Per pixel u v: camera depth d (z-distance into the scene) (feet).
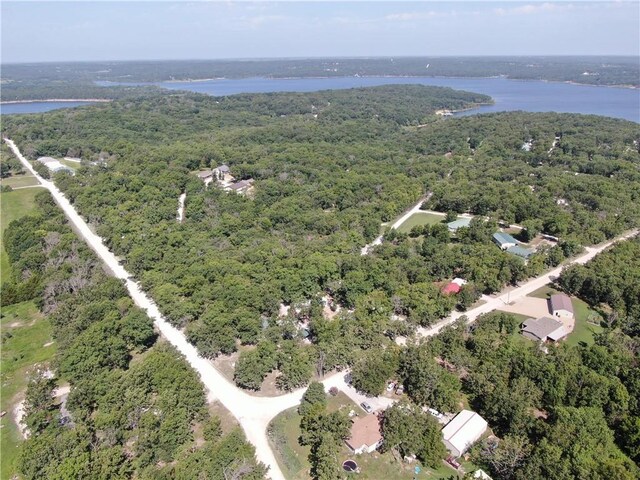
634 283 435.53
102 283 446.19
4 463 270.87
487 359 333.01
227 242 538.88
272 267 465.06
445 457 268.00
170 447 265.95
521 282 490.49
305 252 501.97
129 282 481.05
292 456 271.90
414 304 407.03
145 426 273.33
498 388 295.89
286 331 376.27
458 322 382.63
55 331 387.55
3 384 342.03
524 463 247.91
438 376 310.65
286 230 594.24
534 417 285.84
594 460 246.27
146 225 575.79
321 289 463.83
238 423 296.71
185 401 294.46
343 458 270.87
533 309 436.76
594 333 391.04
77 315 390.83
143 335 368.27
